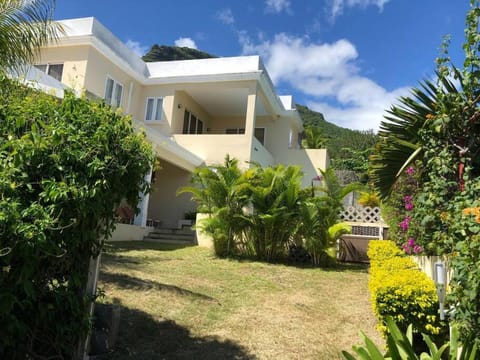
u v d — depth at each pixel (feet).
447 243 12.97
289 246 37.35
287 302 22.41
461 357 10.27
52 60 47.19
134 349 14.88
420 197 15.46
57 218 9.45
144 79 56.49
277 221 35.55
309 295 24.39
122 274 24.32
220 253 36.37
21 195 9.68
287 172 37.47
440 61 14.73
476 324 10.28
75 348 12.28
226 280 26.66
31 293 9.29
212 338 16.58
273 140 68.33
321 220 36.45
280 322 18.97
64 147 10.63
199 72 57.26
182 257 34.30
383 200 18.81
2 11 19.84
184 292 22.17
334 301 23.27
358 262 42.06
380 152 17.44
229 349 15.61
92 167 10.65
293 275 30.09
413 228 21.83
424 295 14.16
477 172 14.07
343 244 42.42
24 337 10.25
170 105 56.08
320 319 19.80
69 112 11.79
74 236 10.65
